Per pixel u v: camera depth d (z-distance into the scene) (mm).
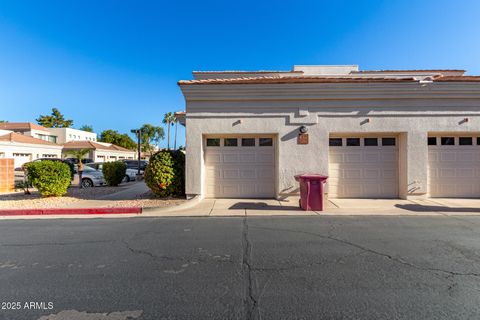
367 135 9250
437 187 9164
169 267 3711
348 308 2713
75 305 2805
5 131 32125
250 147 9398
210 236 5129
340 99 8859
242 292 3031
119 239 4984
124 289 3123
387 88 8695
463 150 9156
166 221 6430
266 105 8945
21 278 3418
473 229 5535
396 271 3539
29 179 9727
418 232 5320
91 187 14039
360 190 9297
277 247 4473
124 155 46750
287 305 2773
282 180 8922
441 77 9008
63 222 6422
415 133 8805
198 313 2652
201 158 9023
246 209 7656
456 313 2621
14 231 5605
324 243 4664
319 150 8891
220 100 8938
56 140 45812
